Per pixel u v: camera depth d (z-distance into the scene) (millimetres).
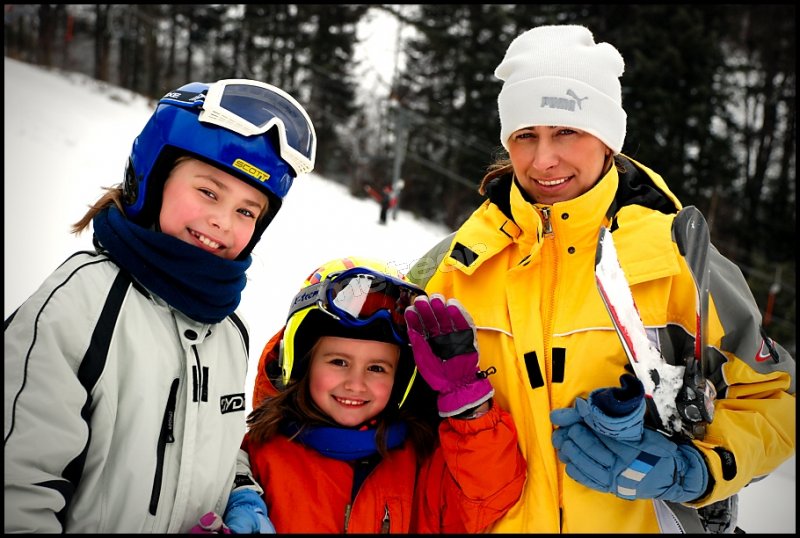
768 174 20625
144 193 1549
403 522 1737
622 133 1713
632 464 1434
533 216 1663
